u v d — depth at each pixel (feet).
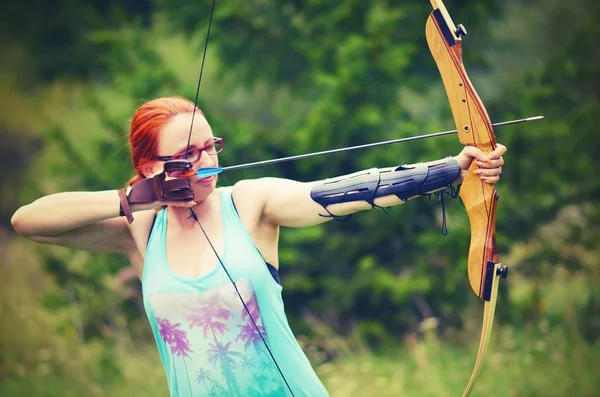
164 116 25.77
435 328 56.08
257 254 25.46
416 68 61.98
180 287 25.41
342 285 59.11
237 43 62.69
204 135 25.88
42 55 82.69
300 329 58.44
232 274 25.14
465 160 25.04
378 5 59.62
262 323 25.31
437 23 25.36
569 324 53.01
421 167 25.07
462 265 56.85
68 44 82.17
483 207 24.97
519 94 59.82
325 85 59.41
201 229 25.82
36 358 57.31
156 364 55.42
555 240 57.82
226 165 60.49
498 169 24.75
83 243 27.30
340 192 25.23
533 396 45.42
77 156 62.44
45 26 82.38
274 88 63.82
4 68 91.76
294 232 59.21
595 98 60.13
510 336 53.36
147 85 61.31
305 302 60.64
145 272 26.22
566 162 58.54
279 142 60.90
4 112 91.86
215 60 64.44
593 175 58.80
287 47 62.49
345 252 60.03
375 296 58.08
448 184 25.12
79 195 26.21
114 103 65.00
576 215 57.67
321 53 60.80
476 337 54.80
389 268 59.52
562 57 59.98
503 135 58.65
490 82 69.92
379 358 53.98
